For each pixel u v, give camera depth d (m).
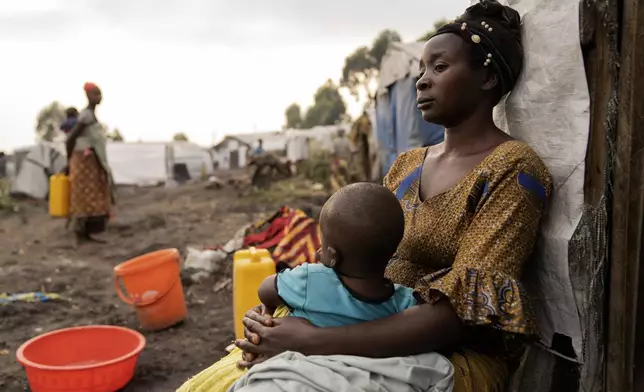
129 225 9.38
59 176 7.46
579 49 1.63
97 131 7.11
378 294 1.62
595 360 1.66
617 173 1.55
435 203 1.80
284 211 5.20
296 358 1.53
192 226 9.70
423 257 1.83
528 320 1.53
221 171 31.88
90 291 5.29
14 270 6.10
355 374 1.46
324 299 1.60
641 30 1.47
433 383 1.54
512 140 1.81
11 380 3.33
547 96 1.76
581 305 1.67
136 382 3.29
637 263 1.54
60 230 8.88
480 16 1.82
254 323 1.66
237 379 1.65
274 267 3.23
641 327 1.57
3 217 11.19
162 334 4.11
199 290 5.13
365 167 11.77
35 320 4.40
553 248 1.73
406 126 8.81
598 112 1.60
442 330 1.56
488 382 1.69
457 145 1.88
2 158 17.19
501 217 1.63
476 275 1.56
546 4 1.74
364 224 1.55
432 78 1.83
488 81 1.83
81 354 3.29
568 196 1.70
